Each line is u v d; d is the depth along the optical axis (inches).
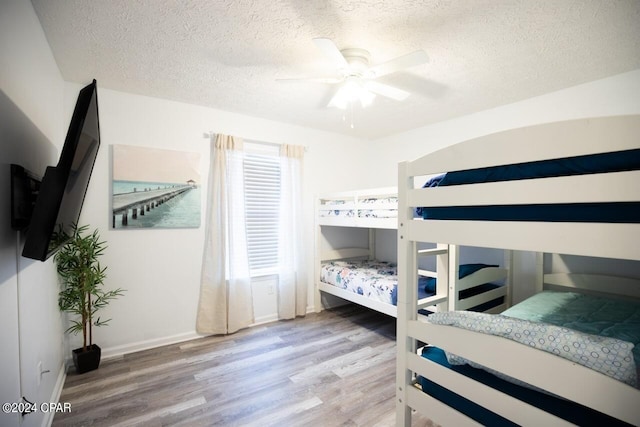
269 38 71.1
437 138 138.3
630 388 29.9
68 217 55.9
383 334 119.3
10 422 45.2
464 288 90.9
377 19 63.8
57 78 83.9
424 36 70.1
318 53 78.0
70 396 77.6
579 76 91.3
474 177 43.4
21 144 51.4
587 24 65.1
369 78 77.3
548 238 34.8
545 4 58.7
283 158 135.3
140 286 105.7
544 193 35.1
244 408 73.2
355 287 123.3
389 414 71.3
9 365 45.0
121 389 80.9
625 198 29.9
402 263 51.4
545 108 105.0
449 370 45.1
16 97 49.0
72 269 86.5
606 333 53.1
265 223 134.7
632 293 86.1
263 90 101.8
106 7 59.8
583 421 34.7
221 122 121.6
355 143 165.2
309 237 148.3
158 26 66.3
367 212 119.4
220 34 69.5
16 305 48.4
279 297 135.9
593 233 31.7
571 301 77.9
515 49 75.9
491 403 40.2
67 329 92.3
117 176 100.7
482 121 122.0
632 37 70.1
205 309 116.0
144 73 89.2
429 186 57.0
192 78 92.8
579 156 33.7
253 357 99.7
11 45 47.0
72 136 45.1
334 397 77.7
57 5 58.9
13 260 47.2
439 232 46.0
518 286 111.0
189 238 115.0
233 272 120.0
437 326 46.7
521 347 37.6
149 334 107.2
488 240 40.2
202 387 82.0
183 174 112.8
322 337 116.4
